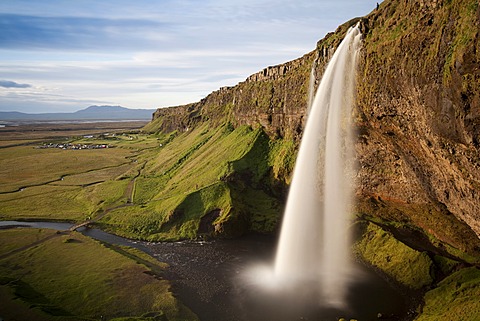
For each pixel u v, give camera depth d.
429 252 58.31
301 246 72.75
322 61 83.81
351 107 64.94
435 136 45.84
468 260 55.47
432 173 55.84
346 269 62.59
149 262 68.31
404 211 69.38
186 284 58.84
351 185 77.00
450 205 54.94
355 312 49.34
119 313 50.03
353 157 72.94
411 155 58.22
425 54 45.56
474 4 38.44
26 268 64.75
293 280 59.84
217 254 72.62
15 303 50.34
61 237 81.31
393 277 57.69
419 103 47.19
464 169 44.09
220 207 87.88
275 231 83.12
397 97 51.72
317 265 64.94
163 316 48.97
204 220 85.69
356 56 62.38
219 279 60.72
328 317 48.25
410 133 53.19
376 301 51.81
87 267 64.88
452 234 59.16
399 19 53.59
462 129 39.97
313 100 88.19
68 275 61.75
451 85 40.44
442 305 47.25
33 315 47.41
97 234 86.88
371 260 63.84
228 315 49.38
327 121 76.88
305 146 85.50
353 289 55.66
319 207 81.25
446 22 42.69
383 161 68.81
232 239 81.19
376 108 56.81
